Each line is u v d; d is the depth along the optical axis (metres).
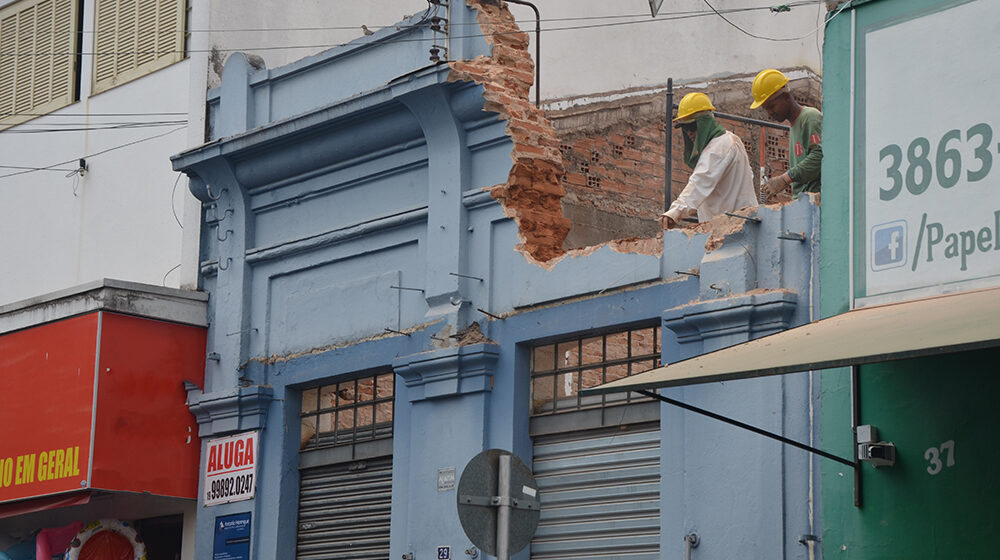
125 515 22.34
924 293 13.07
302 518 19.64
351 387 19.56
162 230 22.92
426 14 18.80
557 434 16.83
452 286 17.75
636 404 16.08
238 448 20.25
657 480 15.71
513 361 17.12
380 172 19.09
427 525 17.52
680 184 21.17
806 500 13.88
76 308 20.70
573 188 19.77
